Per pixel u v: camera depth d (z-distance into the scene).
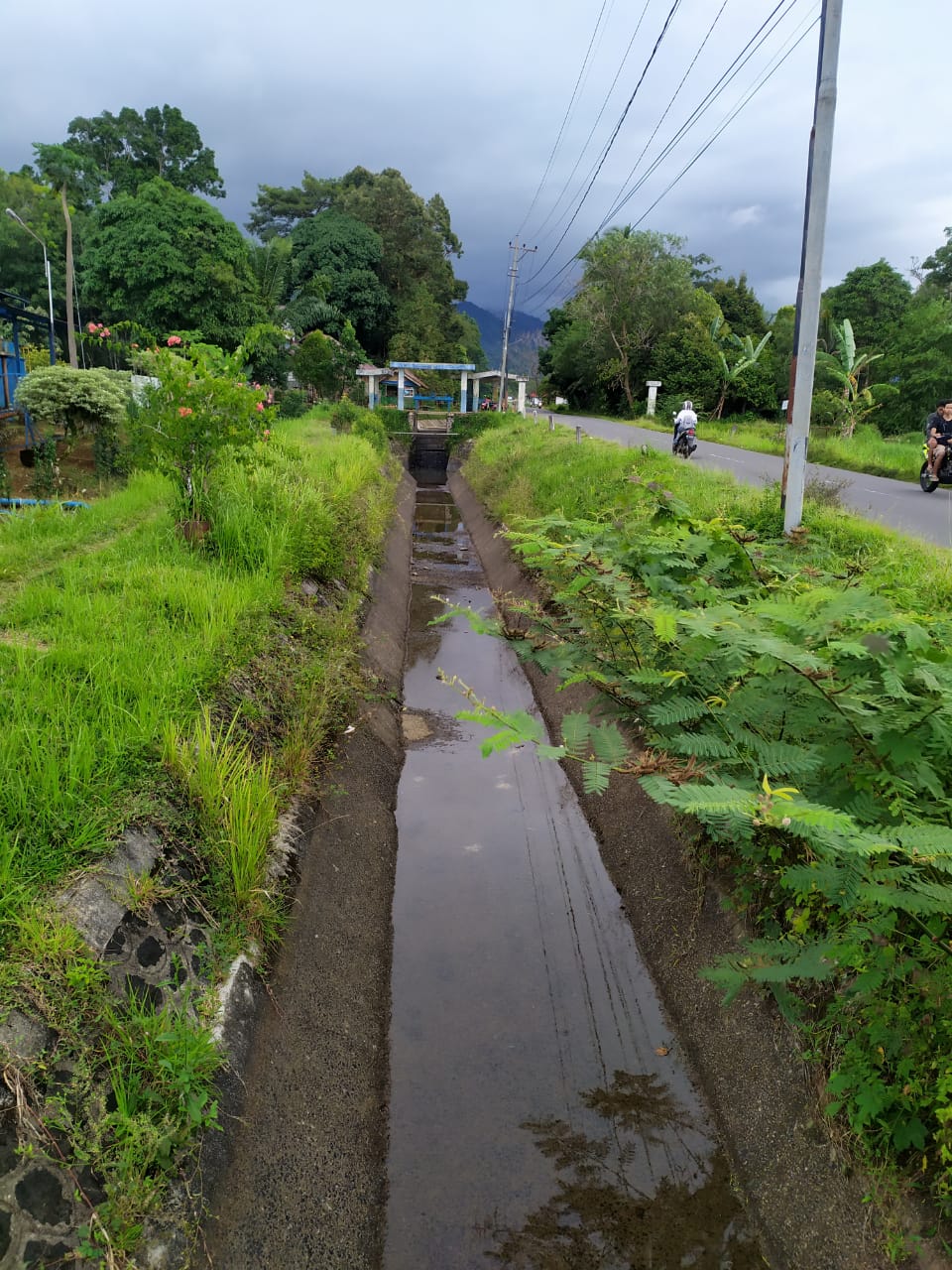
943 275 39.56
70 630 5.27
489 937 5.06
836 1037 3.12
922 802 2.67
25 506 10.05
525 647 4.35
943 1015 2.55
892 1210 2.70
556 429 25.92
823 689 2.69
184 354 8.23
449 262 66.38
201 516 7.95
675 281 46.06
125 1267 2.30
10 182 37.88
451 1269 3.13
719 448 24.44
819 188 7.66
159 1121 2.69
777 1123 3.35
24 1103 2.37
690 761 2.74
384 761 6.99
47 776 3.44
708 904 4.52
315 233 53.38
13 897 2.92
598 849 6.05
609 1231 3.28
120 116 45.41
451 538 18.84
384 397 43.50
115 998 2.87
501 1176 3.52
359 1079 3.87
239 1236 2.73
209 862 3.80
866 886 2.41
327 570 9.03
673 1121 3.78
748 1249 3.20
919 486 16.36
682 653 3.47
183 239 30.80
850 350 25.98
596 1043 4.24
